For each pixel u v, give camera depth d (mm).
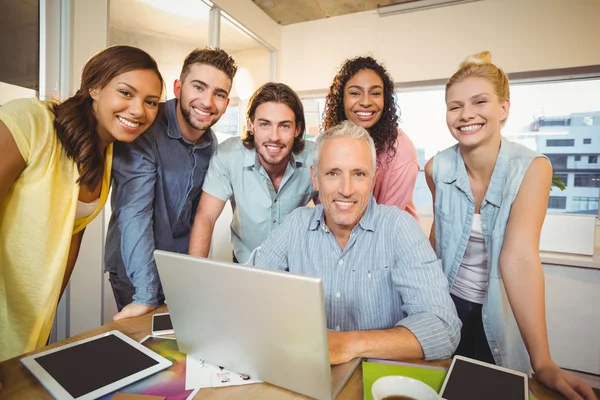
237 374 716
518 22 2922
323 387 618
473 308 1349
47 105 991
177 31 2521
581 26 2750
